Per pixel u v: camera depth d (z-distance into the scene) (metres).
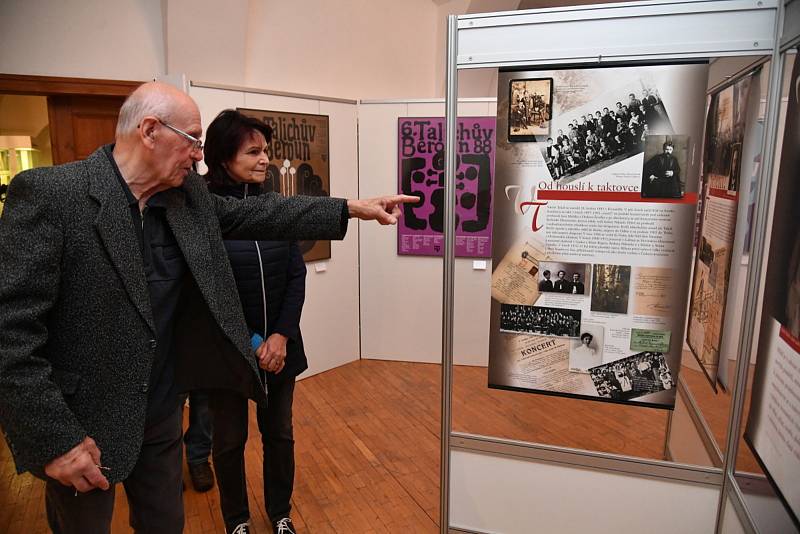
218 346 1.44
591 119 1.36
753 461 1.26
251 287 1.81
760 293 1.28
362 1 4.42
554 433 1.58
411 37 4.77
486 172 1.77
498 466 1.58
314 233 1.49
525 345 1.53
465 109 1.91
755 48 1.21
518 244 1.48
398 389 3.60
